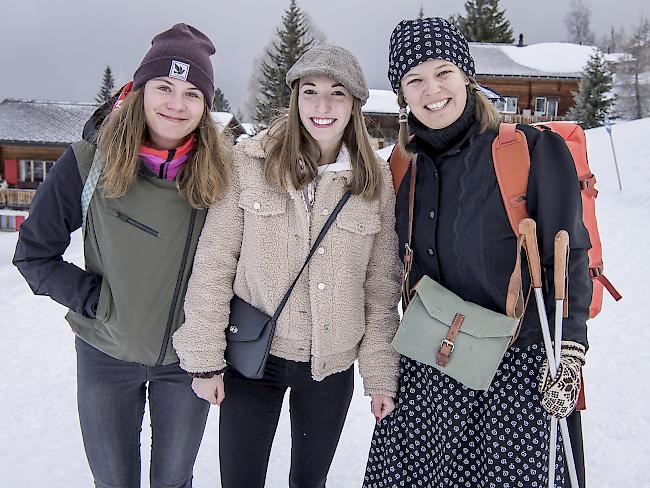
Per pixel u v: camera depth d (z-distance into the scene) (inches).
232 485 88.2
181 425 88.2
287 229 81.3
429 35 76.6
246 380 86.7
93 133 80.5
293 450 91.6
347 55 82.2
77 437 144.7
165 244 81.0
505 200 73.5
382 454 89.0
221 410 89.1
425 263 82.1
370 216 85.0
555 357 69.8
